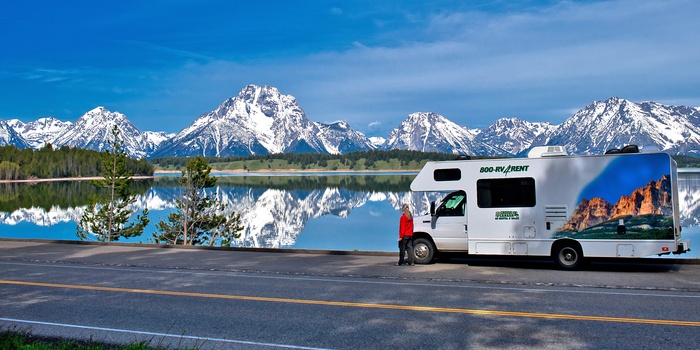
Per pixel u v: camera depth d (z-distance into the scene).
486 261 18.55
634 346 8.57
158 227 51.81
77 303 12.01
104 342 8.96
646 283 13.92
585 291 12.95
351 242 52.59
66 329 9.85
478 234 17.19
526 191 16.84
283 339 9.15
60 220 71.12
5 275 16.02
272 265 17.92
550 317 10.38
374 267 17.31
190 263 18.58
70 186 157.50
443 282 14.37
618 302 11.66
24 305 11.83
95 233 50.03
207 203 47.56
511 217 16.92
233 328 9.86
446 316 10.55
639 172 15.99
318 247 48.78
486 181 17.23
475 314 10.68
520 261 18.50
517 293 12.75
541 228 16.66
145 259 19.75
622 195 16.08
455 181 17.55
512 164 17.00
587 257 16.70
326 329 9.72
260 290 13.39
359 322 10.17
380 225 68.62
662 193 15.80
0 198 109.81
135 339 9.01
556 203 16.56
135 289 13.62
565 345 8.66
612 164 16.20
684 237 43.50
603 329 9.52
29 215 77.62
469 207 17.33
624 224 16.03
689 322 9.91
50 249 23.34
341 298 12.32
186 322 10.31
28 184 168.62
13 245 25.05
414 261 17.88
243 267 17.47
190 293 13.05
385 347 8.65
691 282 14.03
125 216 51.50
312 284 14.20
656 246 15.79
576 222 16.38
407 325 9.92
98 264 18.45
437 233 17.70
